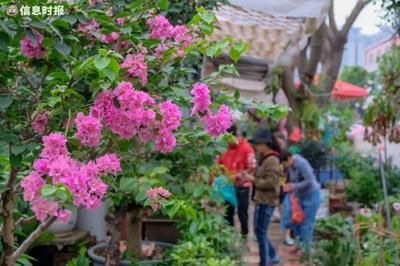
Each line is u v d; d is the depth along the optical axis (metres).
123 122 2.08
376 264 3.90
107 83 2.03
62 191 1.81
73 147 2.30
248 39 6.59
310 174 6.15
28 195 1.93
